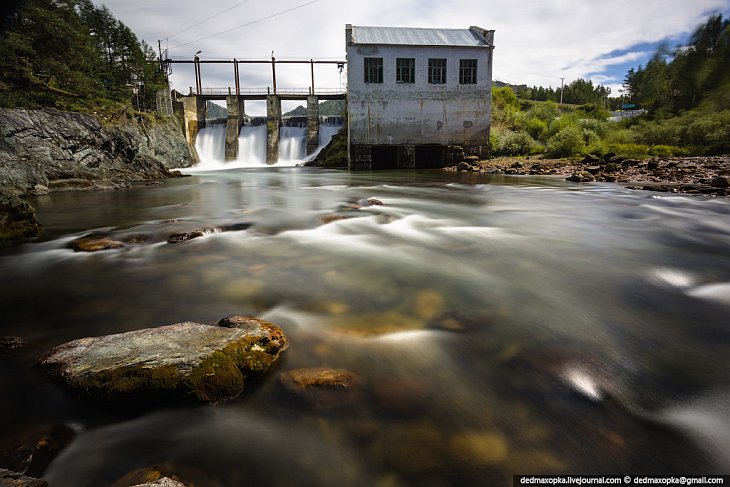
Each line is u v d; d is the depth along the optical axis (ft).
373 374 10.28
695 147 92.68
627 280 17.52
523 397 9.41
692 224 29.22
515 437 8.16
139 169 85.97
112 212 38.55
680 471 7.37
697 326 13.07
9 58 102.27
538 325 13.12
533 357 11.11
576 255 21.48
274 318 13.60
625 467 7.44
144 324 13.33
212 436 8.23
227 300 15.24
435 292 16.06
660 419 8.70
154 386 9.10
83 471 7.32
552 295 15.79
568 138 102.63
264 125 168.45
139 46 165.68
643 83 213.05
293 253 21.84
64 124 70.38
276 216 32.71
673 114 135.23
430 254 21.74
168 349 10.14
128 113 121.49
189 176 92.94
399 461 7.52
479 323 13.23
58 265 19.98
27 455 7.66
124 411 8.98
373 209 36.55
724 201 38.47
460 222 30.86
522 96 396.16
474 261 20.42
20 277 18.26
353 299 15.31
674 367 10.69
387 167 104.88
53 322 13.55
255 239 24.97
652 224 29.58
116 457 7.67
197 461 7.56
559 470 7.36
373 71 94.79
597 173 66.95
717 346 11.76
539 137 129.08
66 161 67.92
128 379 9.18
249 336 10.89
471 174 81.51
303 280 17.46
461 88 97.04
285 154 157.69
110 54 161.38
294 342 11.89
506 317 13.71
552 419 8.68
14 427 8.43
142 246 23.43
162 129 132.98
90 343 10.69
